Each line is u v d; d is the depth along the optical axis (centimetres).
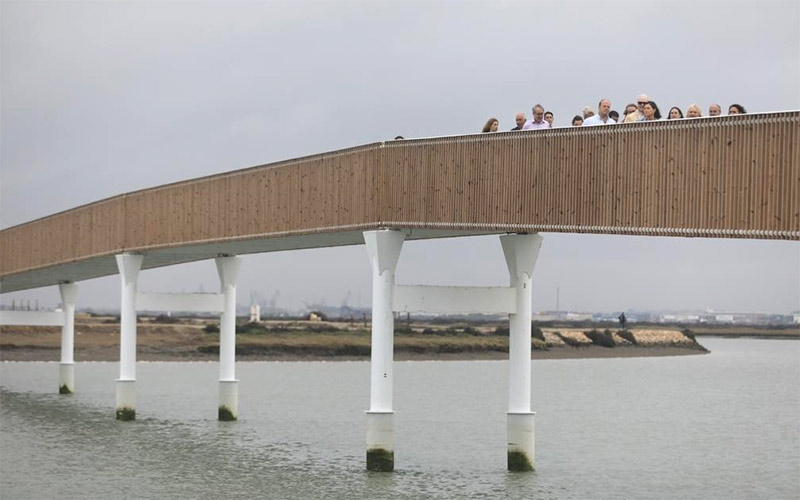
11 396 10700
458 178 5175
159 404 10106
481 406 11019
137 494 5391
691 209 4194
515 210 4925
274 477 5816
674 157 4259
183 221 7325
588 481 6044
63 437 7338
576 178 4666
